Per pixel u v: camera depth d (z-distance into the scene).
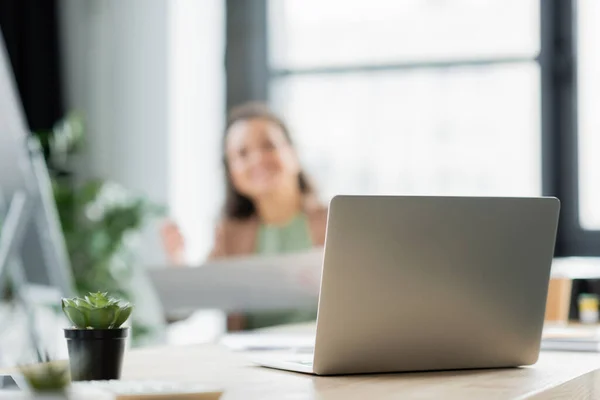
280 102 4.83
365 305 1.24
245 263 2.38
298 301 2.39
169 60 4.94
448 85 4.58
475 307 1.32
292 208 4.05
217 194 4.85
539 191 4.42
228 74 4.87
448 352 1.32
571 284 2.64
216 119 4.88
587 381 1.31
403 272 1.26
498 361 1.36
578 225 4.37
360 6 4.73
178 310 2.40
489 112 4.51
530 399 1.06
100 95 5.01
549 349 1.66
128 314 1.08
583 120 4.37
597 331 1.92
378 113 4.70
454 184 4.57
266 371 1.32
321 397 1.04
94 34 5.01
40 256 2.91
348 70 4.74
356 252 1.22
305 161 4.76
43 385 0.69
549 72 4.41
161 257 4.70
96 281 4.48
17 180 2.79
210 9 4.90
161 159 4.94
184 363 1.43
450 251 1.29
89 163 5.04
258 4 4.86
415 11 4.64
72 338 1.05
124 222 4.52
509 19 4.48
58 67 4.99
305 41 4.81
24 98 4.91
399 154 4.66
